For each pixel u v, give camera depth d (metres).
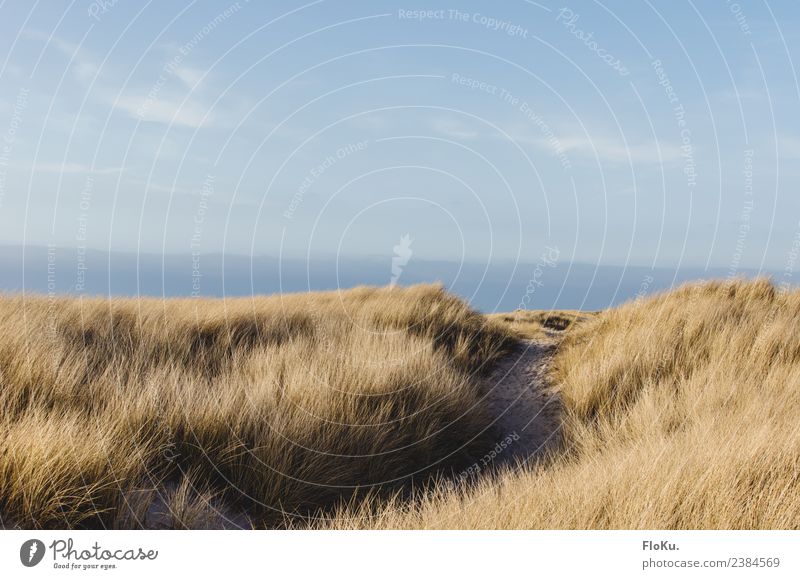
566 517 3.21
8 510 3.10
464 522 3.36
